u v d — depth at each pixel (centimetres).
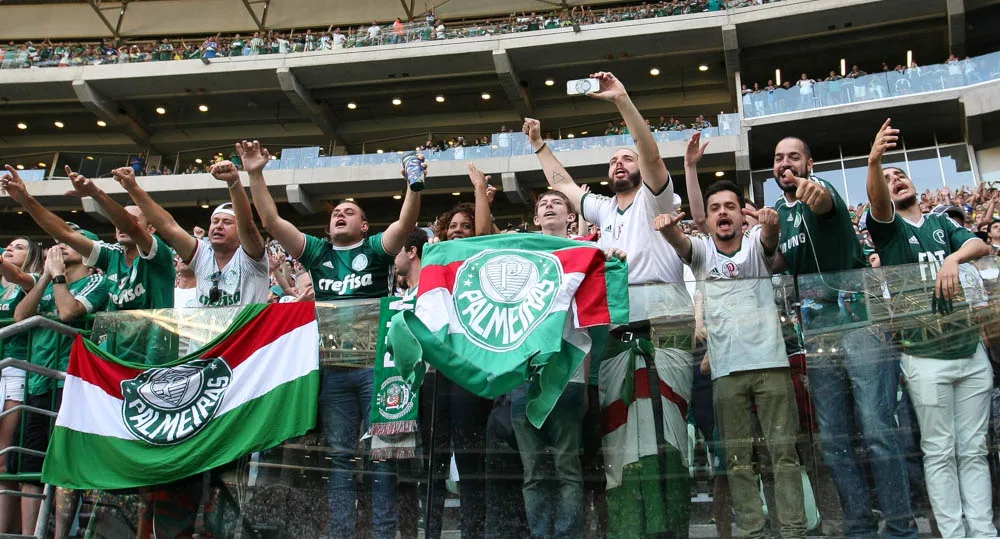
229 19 2888
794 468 379
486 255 416
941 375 387
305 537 410
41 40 2911
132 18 2922
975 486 372
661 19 2277
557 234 513
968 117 1936
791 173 462
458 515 393
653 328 406
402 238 493
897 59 2344
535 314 398
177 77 2516
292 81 2484
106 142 2847
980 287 399
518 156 2269
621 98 482
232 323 459
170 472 435
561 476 389
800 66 2398
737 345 399
